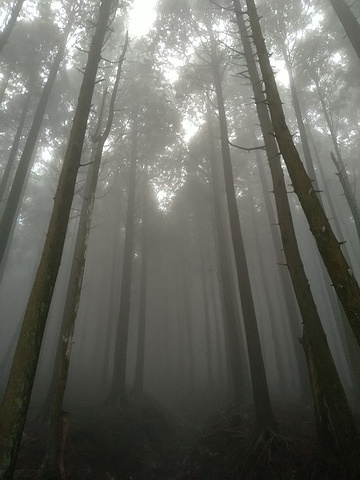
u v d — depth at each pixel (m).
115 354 12.45
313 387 5.54
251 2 5.85
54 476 5.02
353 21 8.38
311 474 5.00
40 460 6.28
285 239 5.89
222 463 6.82
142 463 7.78
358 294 3.46
